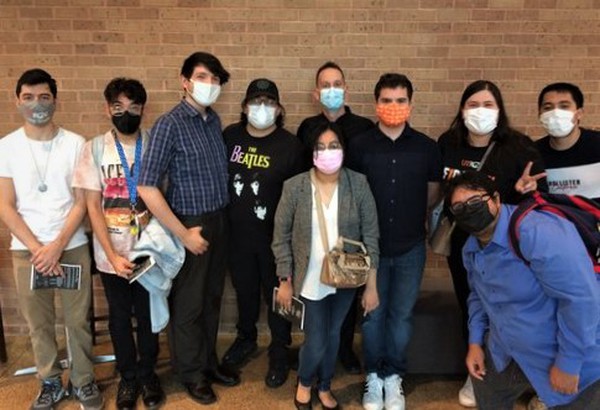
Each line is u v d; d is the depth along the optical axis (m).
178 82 2.92
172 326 2.50
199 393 2.53
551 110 2.28
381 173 2.28
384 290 2.42
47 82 2.20
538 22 2.82
